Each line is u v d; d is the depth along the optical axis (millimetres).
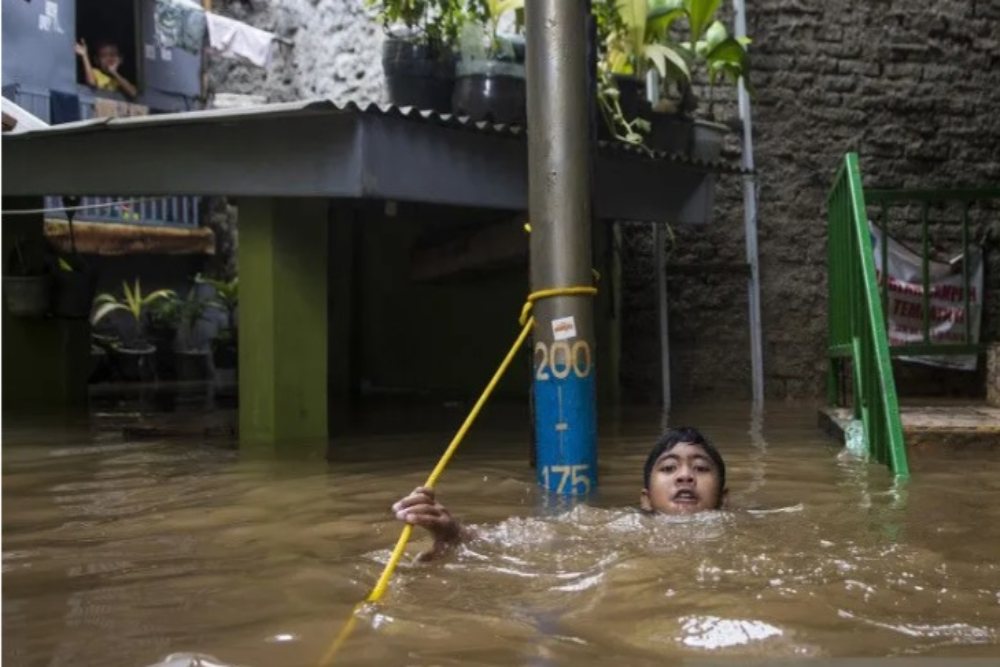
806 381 10492
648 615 2467
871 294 5516
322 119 5949
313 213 6766
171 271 15930
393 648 2258
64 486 4836
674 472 3996
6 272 9477
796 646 2229
